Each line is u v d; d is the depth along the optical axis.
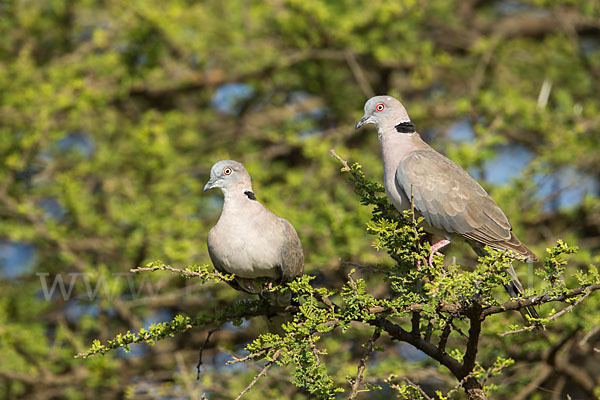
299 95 18.36
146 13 14.46
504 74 16.31
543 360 10.36
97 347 6.77
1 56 15.73
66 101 13.55
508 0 17.94
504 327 9.62
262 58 15.48
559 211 13.73
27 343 12.57
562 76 16.23
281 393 12.07
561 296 6.24
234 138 16.12
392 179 8.86
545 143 14.79
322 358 11.65
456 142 14.77
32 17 15.71
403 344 12.41
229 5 16.14
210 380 11.63
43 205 16.94
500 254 6.16
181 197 14.21
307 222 12.25
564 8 17.22
